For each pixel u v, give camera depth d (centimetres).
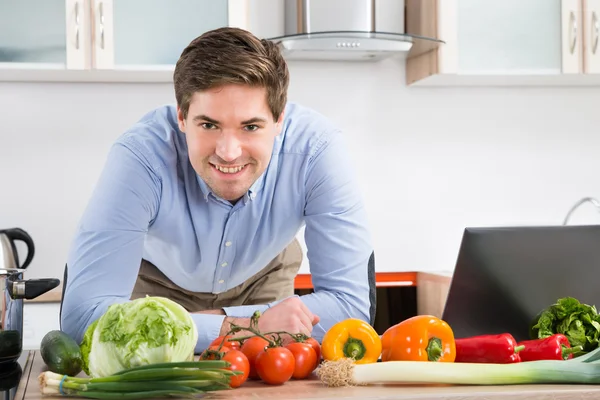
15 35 276
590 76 313
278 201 170
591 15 305
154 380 108
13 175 308
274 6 317
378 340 129
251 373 124
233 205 168
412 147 331
